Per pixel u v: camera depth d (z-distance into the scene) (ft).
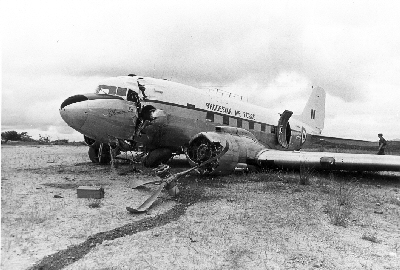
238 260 13.39
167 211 21.08
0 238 15.21
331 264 13.19
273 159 37.86
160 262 13.01
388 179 38.70
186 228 17.46
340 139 67.10
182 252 14.10
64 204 21.93
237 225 18.25
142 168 41.04
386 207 23.86
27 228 16.74
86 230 16.70
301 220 19.53
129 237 15.88
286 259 13.61
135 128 38.73
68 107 35.76
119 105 37.52
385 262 13.46
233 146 35.68
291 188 30.35
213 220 19.12
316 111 74.33
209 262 13.12
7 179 31.60
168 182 25.31
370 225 18.92
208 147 35.19
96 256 13.47
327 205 23.34
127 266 12.55
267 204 23.63
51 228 16.84
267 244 15.33
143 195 25.64
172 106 40.96
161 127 39.91
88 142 46.55
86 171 39.01
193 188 29.17
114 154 40.57
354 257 13.97
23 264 12.52
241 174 38.93
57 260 12.96
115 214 19.89
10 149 82.07
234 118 48.47
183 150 43.11
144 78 40.91
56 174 36.11
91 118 35.83
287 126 59.67
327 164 35.19
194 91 44.47
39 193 25.16
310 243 15.61
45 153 69.15
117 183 30.96
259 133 52.75
